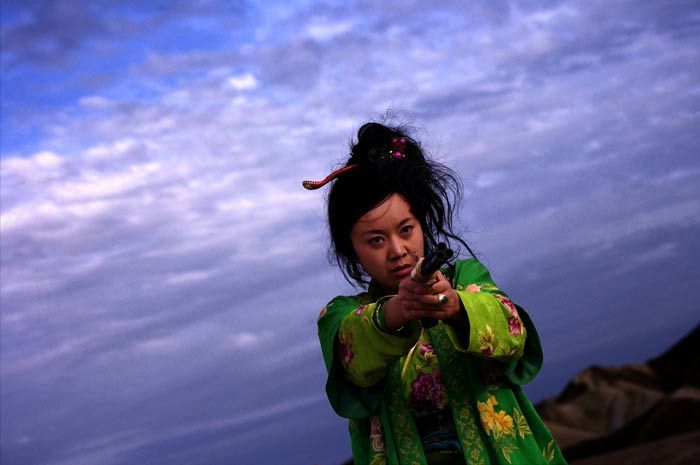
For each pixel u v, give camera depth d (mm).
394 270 2518
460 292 2404
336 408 2529
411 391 2561
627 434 9102
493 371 2539
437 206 2633
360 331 2428
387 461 2555
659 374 11055
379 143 2582
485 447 2496
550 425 10719
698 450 6543
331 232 2668
